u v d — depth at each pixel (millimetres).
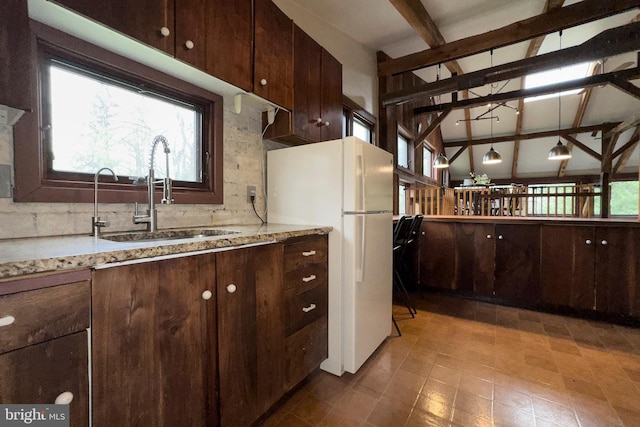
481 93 7094
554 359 1934
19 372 667
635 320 2512
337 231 1779
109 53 1275
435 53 3707
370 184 1887
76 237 1166
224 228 1657
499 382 1680
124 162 1463
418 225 3076
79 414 763
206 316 1073
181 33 1265
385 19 3113
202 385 1062
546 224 2840
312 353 1642
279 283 1405
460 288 3279
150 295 907
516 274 2980
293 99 1933
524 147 9992
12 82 857
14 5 863
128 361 859
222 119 1848
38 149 1134
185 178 1749
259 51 1656
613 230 2561
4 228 1061
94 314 788
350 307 1744
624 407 1460
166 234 1482
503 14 3240
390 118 4266
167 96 1609
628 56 5672
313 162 1896
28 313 675
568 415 1410
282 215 2041
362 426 1353
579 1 3084
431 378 1726
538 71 3436
